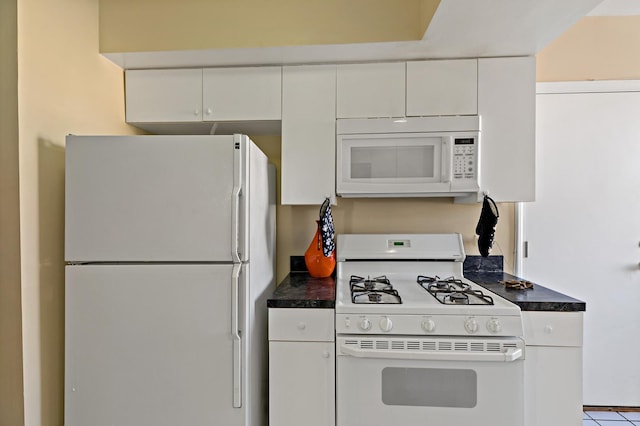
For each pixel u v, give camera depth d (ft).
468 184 6.05
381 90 6.23
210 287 4.51
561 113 7.30
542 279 7.35
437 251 6.78
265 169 5.98
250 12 5.73
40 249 4.57
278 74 6.34
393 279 6.63
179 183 4.49
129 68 6.38
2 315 4.32
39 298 4.55
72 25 5.18
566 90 7.26
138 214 4.51
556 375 4.83
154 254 4.50
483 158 6.14
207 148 4.49
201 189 4.49
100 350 4.55
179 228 4.49
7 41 4.29
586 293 7.30
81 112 5.35
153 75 6.40
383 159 6.21
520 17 4.90
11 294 4.31
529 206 7.36
